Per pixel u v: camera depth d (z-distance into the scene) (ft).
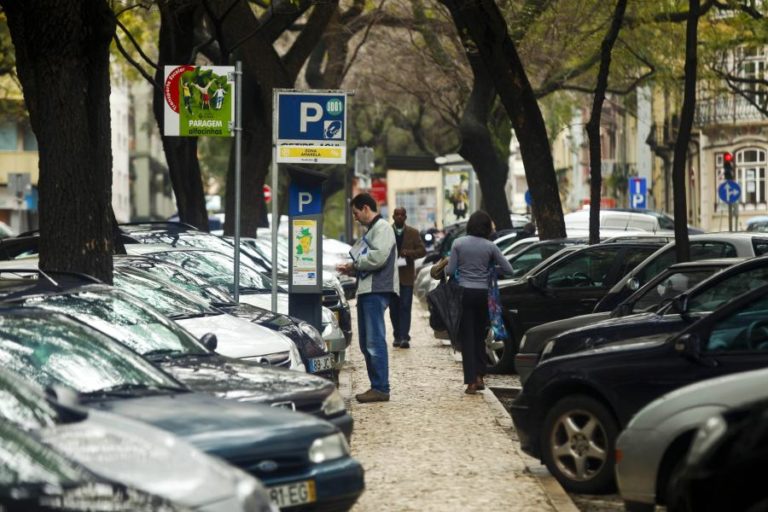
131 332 78.48
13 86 369.71
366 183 313.32
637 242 144.56
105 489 40.60
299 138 122.21
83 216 105.19
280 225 273.13
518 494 78.13
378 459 89.71
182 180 200.23
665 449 65.26
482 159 244.22
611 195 534.78
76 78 105.09
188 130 117.39
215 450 58.34
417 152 452.76
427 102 325.62
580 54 246.68
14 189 331.16
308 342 104.68
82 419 51.29
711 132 433.07
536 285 141.69
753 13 223.30
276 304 122.52
